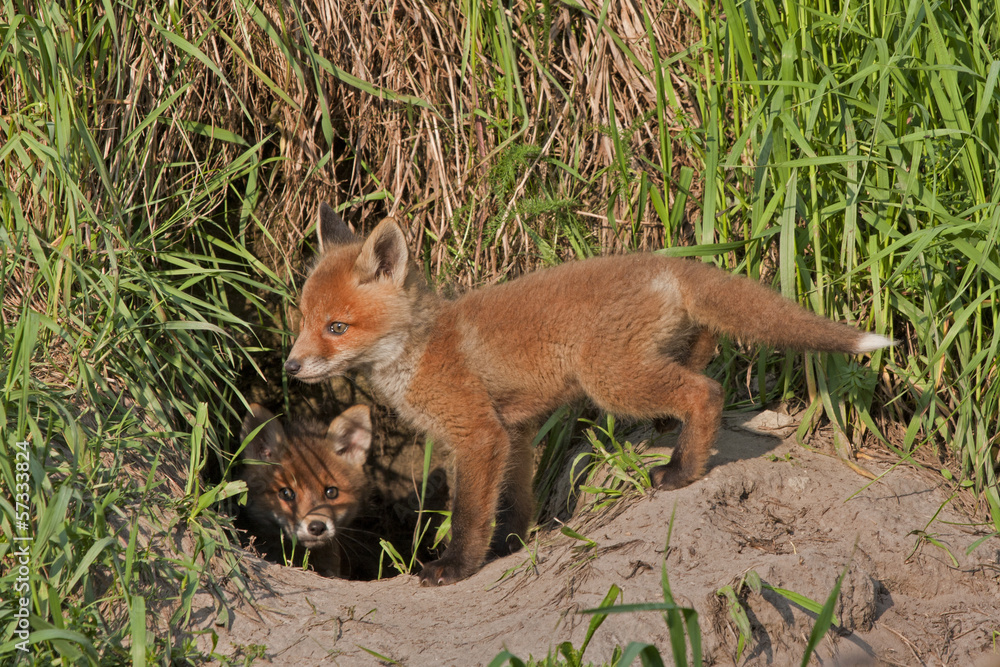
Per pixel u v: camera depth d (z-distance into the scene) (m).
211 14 10.05
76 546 6.09
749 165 8.81
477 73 10.58
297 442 10.91
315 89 10.49
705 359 8.19
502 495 8.59
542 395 8.12
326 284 8.03
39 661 5.33
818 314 7.55
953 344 7.91
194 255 9.40
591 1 10.79
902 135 7.53
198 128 9.74
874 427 7.88
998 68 6.57
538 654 5.81
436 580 7.45
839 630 6.11
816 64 7.97
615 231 9.18
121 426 7.32
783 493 7.46
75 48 8.51
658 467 7.68
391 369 8.16
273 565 7.45
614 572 6.54
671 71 10.49
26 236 7.96
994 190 7.06
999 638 6.12
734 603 5.94
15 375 6.36
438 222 10.70
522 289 8.07
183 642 6.14
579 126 10.68
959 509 7.29
